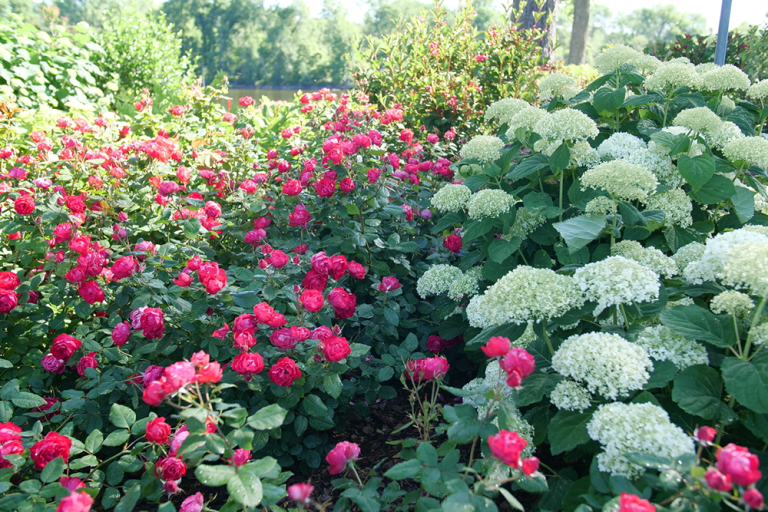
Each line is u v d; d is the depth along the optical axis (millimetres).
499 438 1523
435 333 3352
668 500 1436
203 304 2439
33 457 1853
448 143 5941
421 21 7785
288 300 2756
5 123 4742
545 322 2129
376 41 7715
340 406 2783
